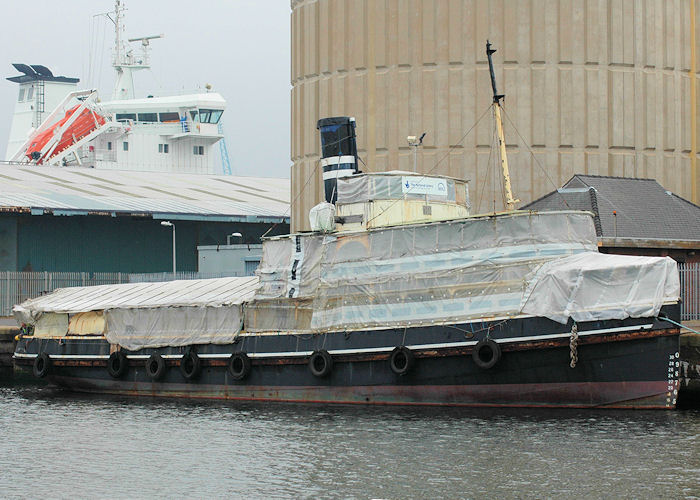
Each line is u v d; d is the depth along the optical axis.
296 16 86.81
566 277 48.25
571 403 48.81
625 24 79.38
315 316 54.88
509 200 55.66
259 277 57.44
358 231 54.25
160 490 38.38
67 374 65.19
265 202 121.19
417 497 36.31
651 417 47.00
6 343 77.06
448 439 44.06
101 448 45.50
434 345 50.84
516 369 49.25
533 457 40.72
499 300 49.94
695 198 83.31
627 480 37.44
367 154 80.62
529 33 78.38
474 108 78.31
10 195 104.19
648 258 48.22
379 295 52.97
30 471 41.53
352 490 37.41
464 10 78.38
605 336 47.53
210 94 164.25
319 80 83.62
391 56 79.88
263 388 56.38
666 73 81.56
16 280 96.25
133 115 166.75
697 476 37.78
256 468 40.97
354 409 52.03
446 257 51.53
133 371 61.97
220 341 57.78
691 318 64.75
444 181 57.78
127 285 68.50
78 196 108.81
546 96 78.44
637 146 80.06
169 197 116.31
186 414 53.56
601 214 66.88
